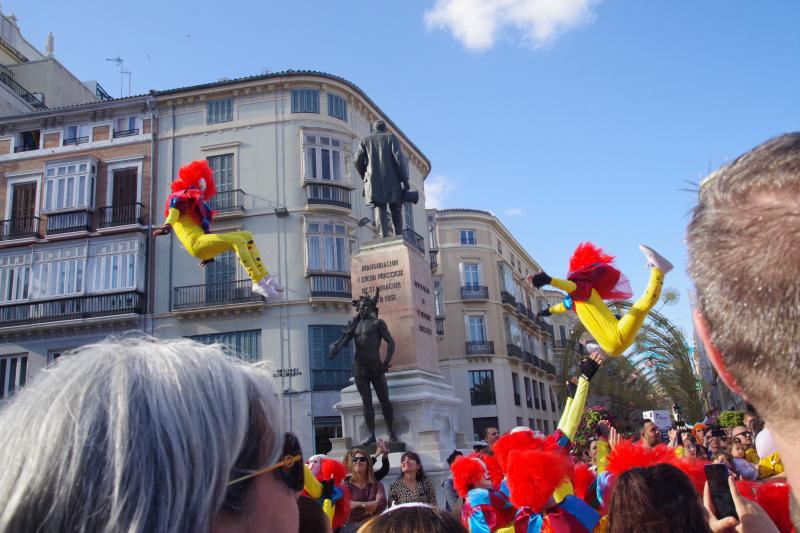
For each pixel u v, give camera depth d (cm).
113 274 2428
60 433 90
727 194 96
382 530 209
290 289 2362
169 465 91
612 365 2425
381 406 779
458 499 581
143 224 2491
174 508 90
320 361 2314
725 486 211
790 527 244
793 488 89
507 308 3784
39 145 2641
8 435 94
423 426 809
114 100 2578
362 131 2731
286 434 122
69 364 101
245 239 602
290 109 2525
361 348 781
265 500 110
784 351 83
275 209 2416
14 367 2422
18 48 3153
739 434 704
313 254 2400
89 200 2519
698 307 101
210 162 2523
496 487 347
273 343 2311
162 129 2577
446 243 3678
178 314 2356
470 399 3450
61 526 86
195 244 591
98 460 89
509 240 4200
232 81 2530
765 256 86
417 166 3212
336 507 321
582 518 274
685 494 215
